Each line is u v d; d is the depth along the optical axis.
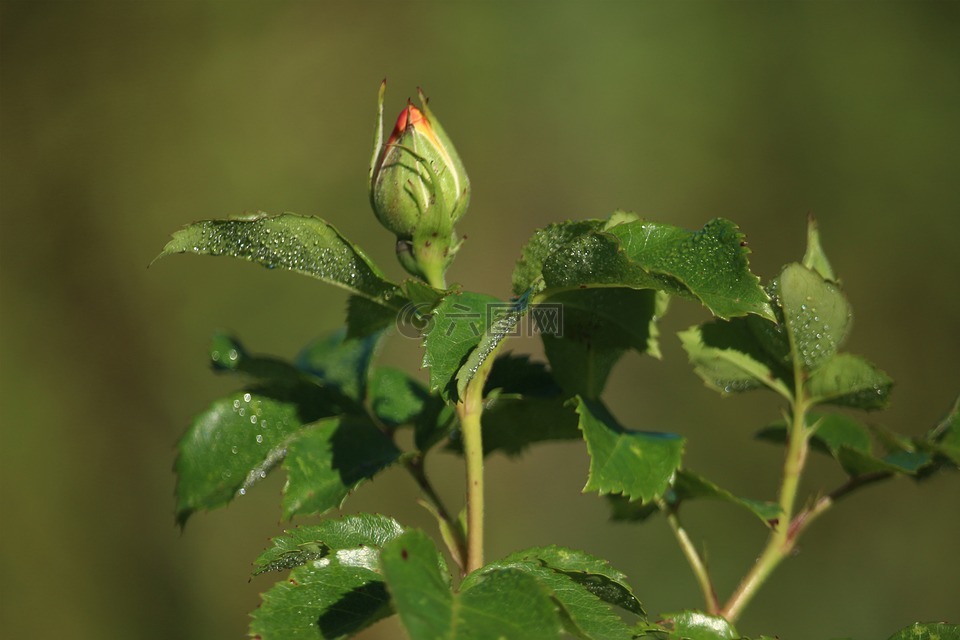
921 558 9.85
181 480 2.65
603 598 2.13
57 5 11.48
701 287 2.07
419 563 1.70
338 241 2.17
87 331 11.27
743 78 12.47
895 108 11.95
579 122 12.81
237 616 10.13
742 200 12.38
